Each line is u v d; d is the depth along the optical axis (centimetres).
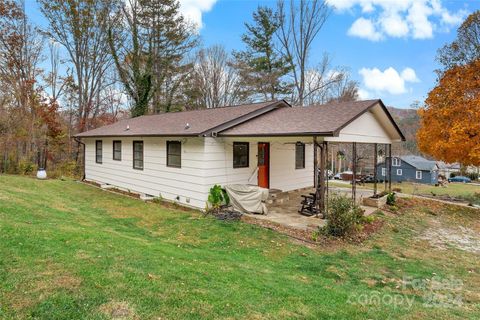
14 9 1939
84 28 2136
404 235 849
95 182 1530
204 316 307
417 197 1446
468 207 1323
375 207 1103
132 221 810
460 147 1350
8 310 278
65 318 276
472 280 563
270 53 2669
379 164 4003
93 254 429
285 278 477
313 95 2750
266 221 827
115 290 332
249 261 552
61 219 655
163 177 1100
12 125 1805
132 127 1355
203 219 845
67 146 2141
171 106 2653
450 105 1434
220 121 991
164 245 579
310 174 1426
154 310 305
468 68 1421
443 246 787
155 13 2369
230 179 1015
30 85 1956
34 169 1700
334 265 578
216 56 3009
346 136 879
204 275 423
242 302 352
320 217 857
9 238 441
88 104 2261
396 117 4138
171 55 2517
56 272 356
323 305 385
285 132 796
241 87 2881
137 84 2238
